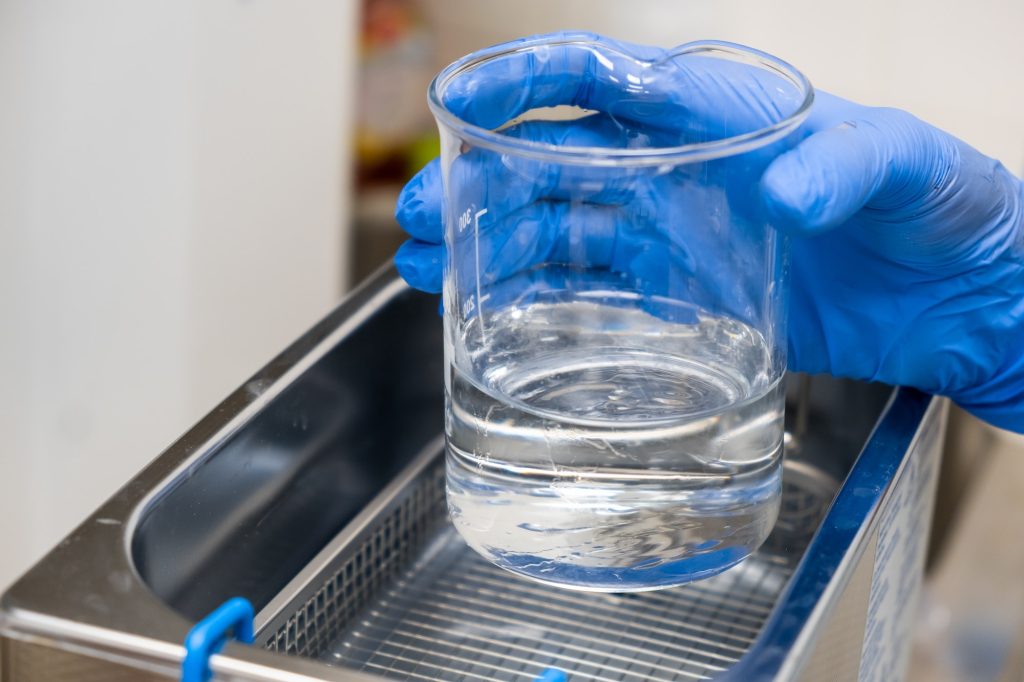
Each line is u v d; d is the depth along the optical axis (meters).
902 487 0.58
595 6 1.37
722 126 0.53
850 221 0.61
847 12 0.95
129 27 1.00
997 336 0.63
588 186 0.45
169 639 0.43
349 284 1.42
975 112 0.94
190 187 1.05
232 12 1.01
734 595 0.64
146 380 1.14
